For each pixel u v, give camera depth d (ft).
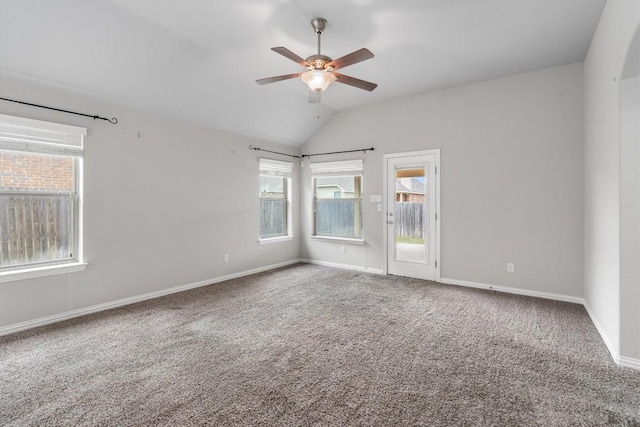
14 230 9.70
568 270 12.26
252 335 9.27
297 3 8.50
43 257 10.27
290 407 6.03
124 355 8.04
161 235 13.20
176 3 8.50
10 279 9.34
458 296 12.97
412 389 6.61
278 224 19.34
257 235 17.52
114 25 9.12
